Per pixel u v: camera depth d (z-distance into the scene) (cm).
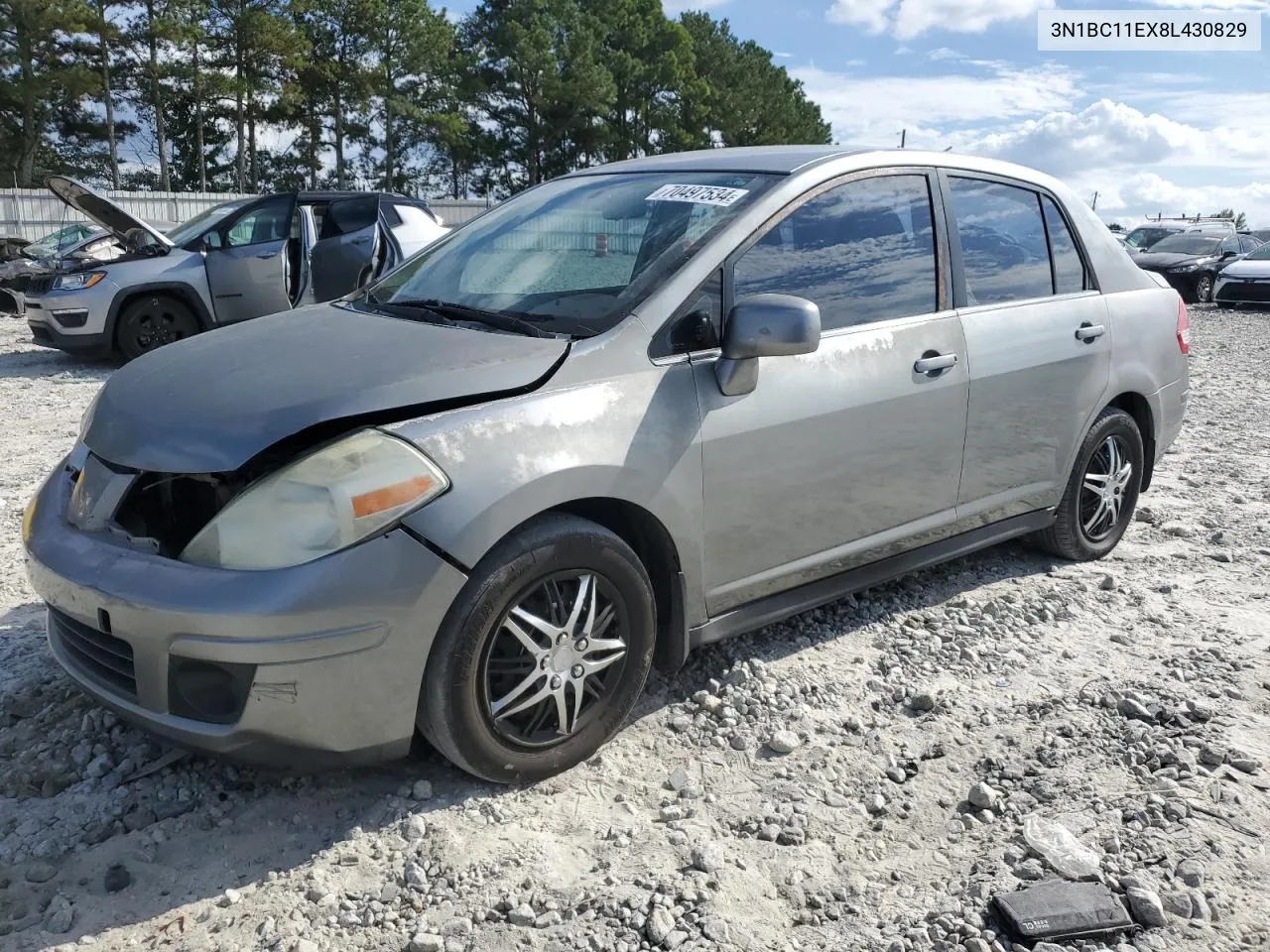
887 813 284
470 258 369
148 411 281
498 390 277
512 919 239
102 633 268
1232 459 694
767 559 336
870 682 352
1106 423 456
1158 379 479
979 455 396
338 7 5144
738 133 7606
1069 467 442
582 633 289
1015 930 235
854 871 260
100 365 1098
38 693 336
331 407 262
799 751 312
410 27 5228
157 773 295
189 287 1024
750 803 287
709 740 316
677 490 303
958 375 379
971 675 362
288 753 259
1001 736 322
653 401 299
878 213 371
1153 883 252
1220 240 2391
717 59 7338
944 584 445
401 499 254
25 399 884
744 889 251
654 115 6450
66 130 4831
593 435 284
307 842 267
